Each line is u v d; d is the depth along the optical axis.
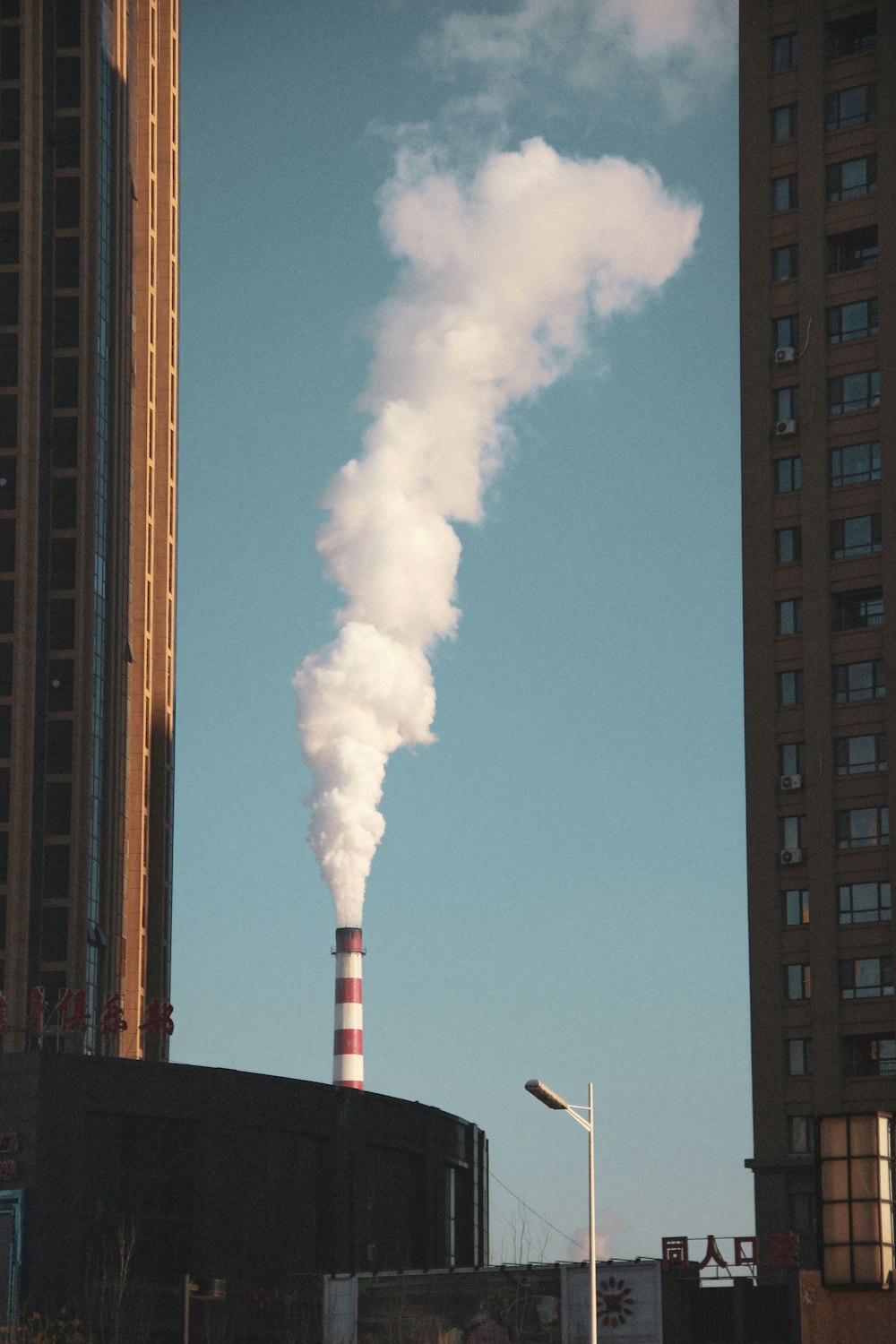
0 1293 111.75
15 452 169.12
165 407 199.25
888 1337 60.22
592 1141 69.50
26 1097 115.62
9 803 161.88
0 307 171.75
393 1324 108.50
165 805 188.75
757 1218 104.06
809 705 109.50
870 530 109.94
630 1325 100.31
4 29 176.62
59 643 169.88
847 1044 104.75
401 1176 134.88
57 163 178.50
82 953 162.12
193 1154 120.50
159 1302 115.62
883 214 112.50
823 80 115.69
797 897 107.81
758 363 114.75
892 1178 61.88
